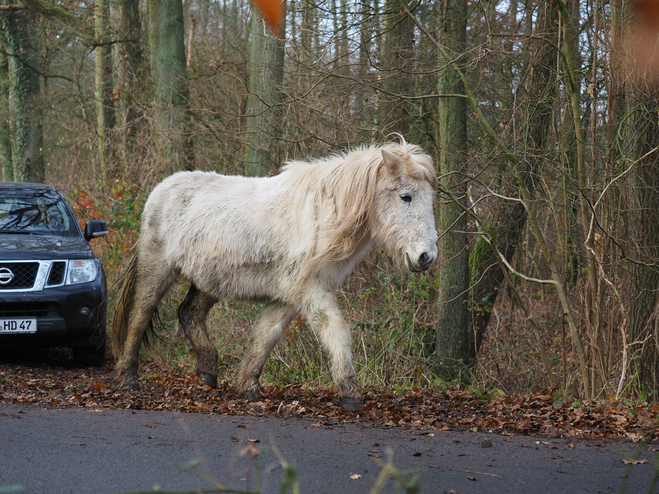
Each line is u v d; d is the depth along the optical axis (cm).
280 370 841
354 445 390
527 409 576
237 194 570
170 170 1232
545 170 790
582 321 773
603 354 695
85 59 2009
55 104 1936
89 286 725
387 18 827
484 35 881
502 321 1070
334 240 502
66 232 802
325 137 884
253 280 553
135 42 1614
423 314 948
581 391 765
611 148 678
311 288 516
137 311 614
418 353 860
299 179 543
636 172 709
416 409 547
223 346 898
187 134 1279
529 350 1014
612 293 740
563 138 708
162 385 645
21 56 1867
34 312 700
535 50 814
